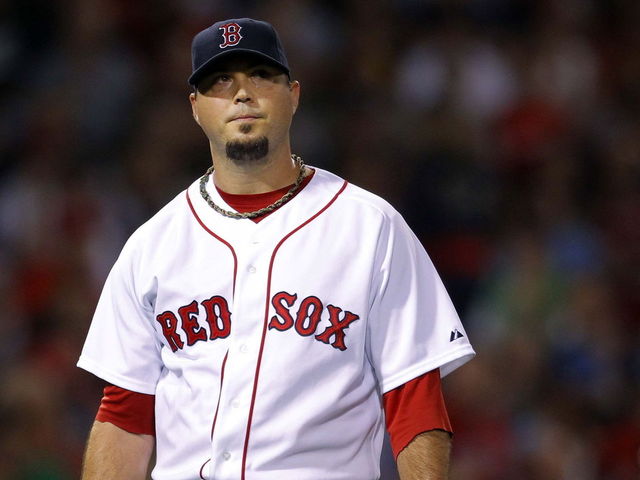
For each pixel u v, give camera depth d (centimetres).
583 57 4044
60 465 2611
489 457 2759
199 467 1147
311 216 1203
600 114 3912
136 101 3894
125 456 1223
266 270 1174
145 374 1223
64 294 3222
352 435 1159
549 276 3231
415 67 3981
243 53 1176
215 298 1177
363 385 1173
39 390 2669
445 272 3397
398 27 4122
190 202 1243
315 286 1163
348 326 1155
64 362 2942
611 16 4209
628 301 3291
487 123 3834
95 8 4084
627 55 4100
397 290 1185
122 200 3594
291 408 1135
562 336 3106
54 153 3747
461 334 1198
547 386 2978
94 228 3466
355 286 1167
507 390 2945
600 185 3684
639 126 3878
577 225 3481
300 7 4056
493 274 3322
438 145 3712
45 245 3397
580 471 2808
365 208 1205
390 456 2528
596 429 2912
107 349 1233
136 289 1215
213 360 1159
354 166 3641
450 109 3866
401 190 3581
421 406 1164
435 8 4172
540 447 2803
